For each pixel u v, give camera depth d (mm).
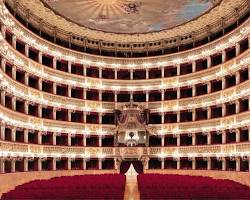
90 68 39094
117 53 40375
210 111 35062
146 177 27500
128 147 37625
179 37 38469
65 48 36688
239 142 30500
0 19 25984
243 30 30203
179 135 37406
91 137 38500
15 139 30031
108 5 31750
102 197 19406
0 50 26125
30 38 32188
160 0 30578
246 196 19703
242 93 30625
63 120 36531
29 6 32062
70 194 19625
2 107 26734
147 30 37500
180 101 37531
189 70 38312
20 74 31953
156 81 39031
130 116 37938
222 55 33938
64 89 37188
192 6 31625
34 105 33281
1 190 25078
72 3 31359
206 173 33094
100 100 39031
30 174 30141
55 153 34469
